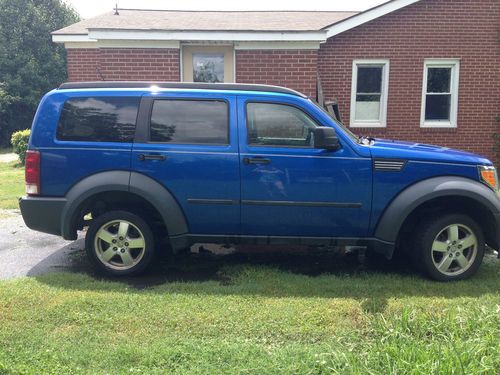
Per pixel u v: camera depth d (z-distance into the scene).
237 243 4.79
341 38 11.98
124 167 4.61
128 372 2.95
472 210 4.90
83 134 4.67
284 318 3.71
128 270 4.80
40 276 4.67
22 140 17.88
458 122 12.38
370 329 3.51
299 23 12.52
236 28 11.55
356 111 12.38
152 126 4.66
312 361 3.01
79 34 11.84
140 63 11.00
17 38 34.66
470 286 4.54
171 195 4.63
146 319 3.70
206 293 4.27
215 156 4.58
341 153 4.56
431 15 11.93
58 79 36.31
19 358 3.10
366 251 5.85
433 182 4.56
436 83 12.34
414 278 4.77
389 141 5.25
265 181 4.58
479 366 2.84
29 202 4.66
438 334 3.33
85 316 3.74
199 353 3.17
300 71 11.20
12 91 32.97
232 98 4.66
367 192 4.58
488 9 11.97
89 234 4.78
